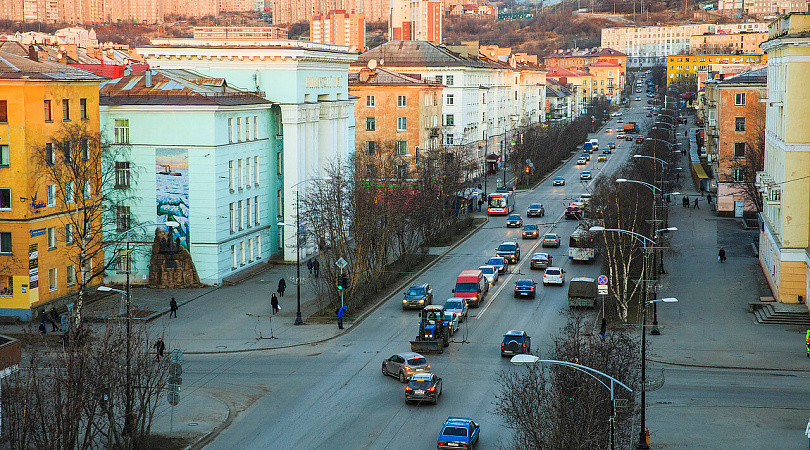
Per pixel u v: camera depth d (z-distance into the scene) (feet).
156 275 252.01
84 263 199.93
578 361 123.65
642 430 133.08
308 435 139.85
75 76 226.17
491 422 145.07
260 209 283.38
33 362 128.57
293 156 289.33
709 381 169.37
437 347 187.42
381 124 424.87
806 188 219.82
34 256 213.05
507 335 184.55
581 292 225.97
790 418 148.56
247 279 265.54
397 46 521.24
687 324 212.23
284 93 287.28
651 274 219.82
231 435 140.46
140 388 131.23
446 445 129.29
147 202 253.65
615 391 122.83
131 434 128.88
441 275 271.90
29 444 114.42
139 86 257.55
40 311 214.48
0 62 217.36
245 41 291.38
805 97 218.59
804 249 221.05
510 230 360.48
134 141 251.60
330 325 212.64
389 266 281.74
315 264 262.88
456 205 356.18
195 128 248.52
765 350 190.39
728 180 373.61
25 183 209.05
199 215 251.80
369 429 142.31
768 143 270.67
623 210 255.70
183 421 147.02
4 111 208.74
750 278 260.83
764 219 262.47
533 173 520.01
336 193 244.42
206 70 288.92
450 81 502.38
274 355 188.03
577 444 112.78
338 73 324.19
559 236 340.59
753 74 379.76
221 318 218.59
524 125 623.36
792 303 222.69
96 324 203.00
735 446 135.33
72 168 204.64
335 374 173.78
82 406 119.24
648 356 184.14
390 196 267.80
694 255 295.07
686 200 398.01
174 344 195.21
